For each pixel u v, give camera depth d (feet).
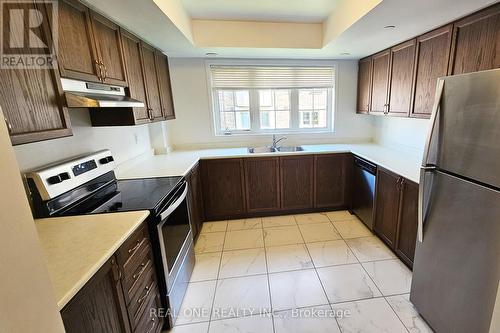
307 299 6.06
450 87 4.25
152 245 4.97
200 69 10.79
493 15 4.97
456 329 4.50
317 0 7.12
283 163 10.23
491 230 3.70
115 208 4.93
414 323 5.31
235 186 10.28
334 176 10.57
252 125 11.82
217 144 11.66
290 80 11.37
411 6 5.24
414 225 6.54
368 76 10.43
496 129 3.51
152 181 6.82
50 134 3.85
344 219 10.19
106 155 6.50
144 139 9.85
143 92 7.53
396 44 8.38
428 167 4.77
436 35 6.57
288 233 9.23
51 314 2.06
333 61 11.28
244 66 10.98
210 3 7.24
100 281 3.22
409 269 6.95
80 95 4.52
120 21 5.95
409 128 9.66
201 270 7.31
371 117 12.06
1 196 1.68
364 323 5.35
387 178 7.75
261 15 8.26
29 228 1.88
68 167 5.09
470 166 3.96
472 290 4.10
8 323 1.71
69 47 4.36
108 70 5.63
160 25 6.36
